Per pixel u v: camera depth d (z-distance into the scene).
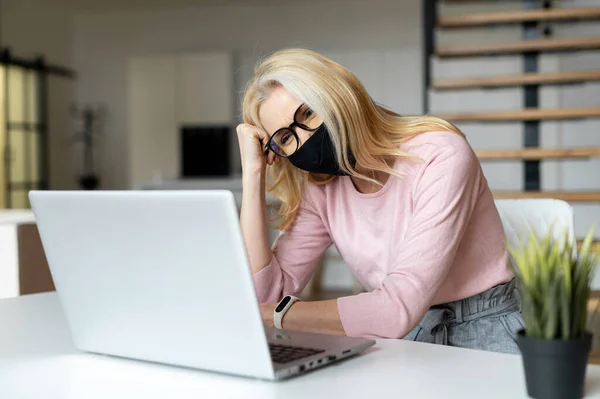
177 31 9.46
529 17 5.46
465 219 1.53
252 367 1.02
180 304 1.06
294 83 1.54
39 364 1.15
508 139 8.29
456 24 5.59
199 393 0.98
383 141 1.61
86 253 1.13
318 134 1.58
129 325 1.14
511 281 1.70
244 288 0.98
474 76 8.45
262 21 9.20
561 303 0.85
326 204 1.80
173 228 1.01
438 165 1.53
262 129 1.71
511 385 0.98
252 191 1.72
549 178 7.96
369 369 1.08
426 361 1.12
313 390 0.98
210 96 8.98
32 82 8.69
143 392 0.99
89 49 9.77
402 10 8.84
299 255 1.83
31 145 8.65
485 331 1.67
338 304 1.40
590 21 5.61
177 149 9.06
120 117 9.71
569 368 0.86
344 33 8.99
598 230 6.78
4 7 8.38
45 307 1.62
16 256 2.82
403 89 8.73
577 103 7.90
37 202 1.15
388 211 1.68
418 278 1.42
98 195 1.07
